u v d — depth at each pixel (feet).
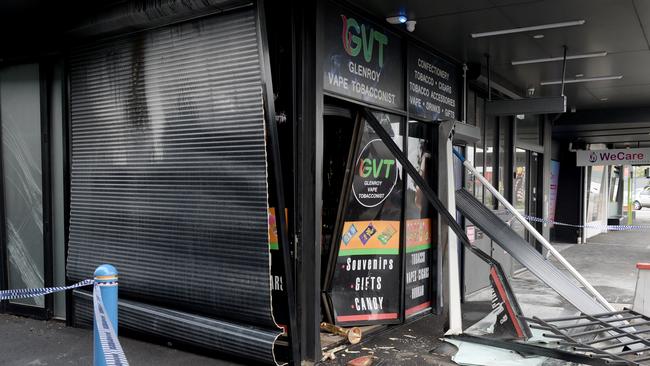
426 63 21.03
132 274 16.34
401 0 16.22
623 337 15.23
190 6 13.88
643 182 143.54
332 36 15.81
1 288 19.42
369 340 16.72
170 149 15.21
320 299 16.15
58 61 18.28
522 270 31.09
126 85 16.05
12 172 19.31
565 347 14.96
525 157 33.81
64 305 18.62
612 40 20.76
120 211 16.51
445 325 17.20
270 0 14.88
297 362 14.14
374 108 17.74
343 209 16.93
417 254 19.75
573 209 51.26
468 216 18.26
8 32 18.63
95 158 17.06
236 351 14.14
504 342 15.33
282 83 14.85
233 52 13.74
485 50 22.11
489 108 24.16
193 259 14.99
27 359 14.82
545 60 23.56
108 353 9.80
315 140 14.61
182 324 15.07
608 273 31.19
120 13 15.12
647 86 30.01
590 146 67.00
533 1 16.30
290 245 14.74
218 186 14.34
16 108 19.12
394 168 18.34
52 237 18.70
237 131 13.87
